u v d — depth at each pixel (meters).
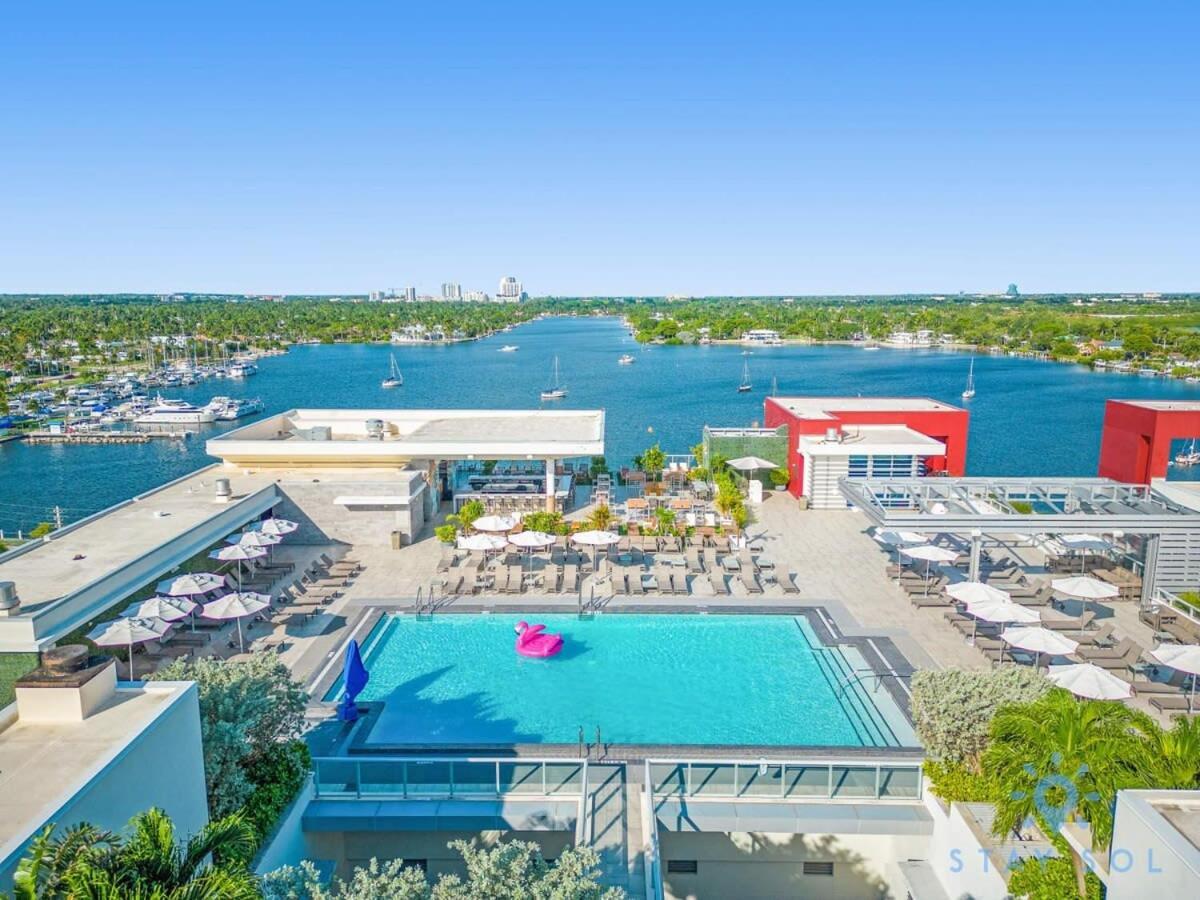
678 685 22.56
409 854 16.59
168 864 7.94
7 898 8.08
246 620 26.28
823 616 26.72
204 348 181.25
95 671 12.02
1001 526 26.17
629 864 14.75
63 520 58.59
